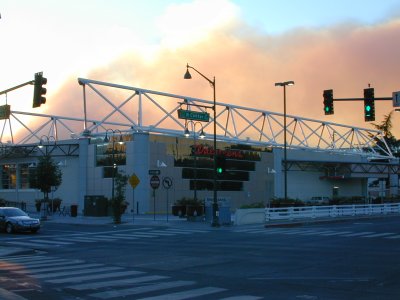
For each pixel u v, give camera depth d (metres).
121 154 55.75
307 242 22.47
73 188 62.84
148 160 54.38
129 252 19.62
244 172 66.69
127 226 36.31
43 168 45.84
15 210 32.16
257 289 10.76
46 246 23.19
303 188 81.38
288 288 10.82
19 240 26.39
